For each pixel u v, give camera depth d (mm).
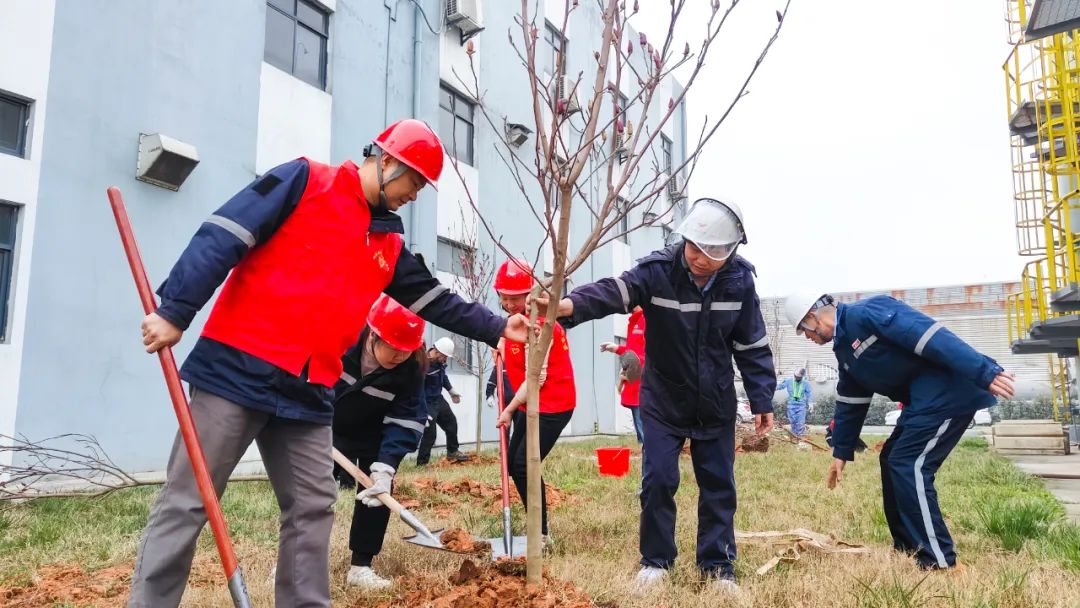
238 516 4914
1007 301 13906
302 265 2225
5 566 3607
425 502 5617
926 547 3619
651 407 3488
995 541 4191
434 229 11336
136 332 7328
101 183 7094
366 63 10438
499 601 2621
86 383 6875
